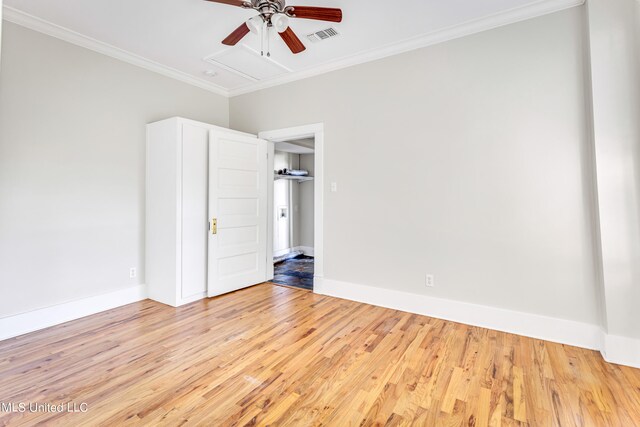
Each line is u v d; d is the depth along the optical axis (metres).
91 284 3.19
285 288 4.08
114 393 1.93
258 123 4.31
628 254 2.23
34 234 2.81
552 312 2.62
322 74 3.76
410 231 3.23
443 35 2.99
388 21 2.82
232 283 3.90
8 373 2.13
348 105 3.58
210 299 3.63
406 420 1.72
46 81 2.88
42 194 2.86
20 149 2.73
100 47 3.22
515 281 2.76
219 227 3.73
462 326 2.90
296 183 7.27
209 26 2.92
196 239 3.57
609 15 2.27
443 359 2.32
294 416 1.75
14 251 2.70
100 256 3.26
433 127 3.09
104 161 3.29
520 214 2.72
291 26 2.89
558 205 2.58
